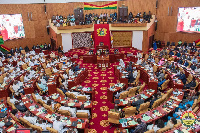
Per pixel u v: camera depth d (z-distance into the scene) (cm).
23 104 1252
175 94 1275
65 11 2969
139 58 2031
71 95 1319
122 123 996
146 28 2612
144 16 2708
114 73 1959
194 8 2511
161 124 963
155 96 1285
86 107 1195
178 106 1161
